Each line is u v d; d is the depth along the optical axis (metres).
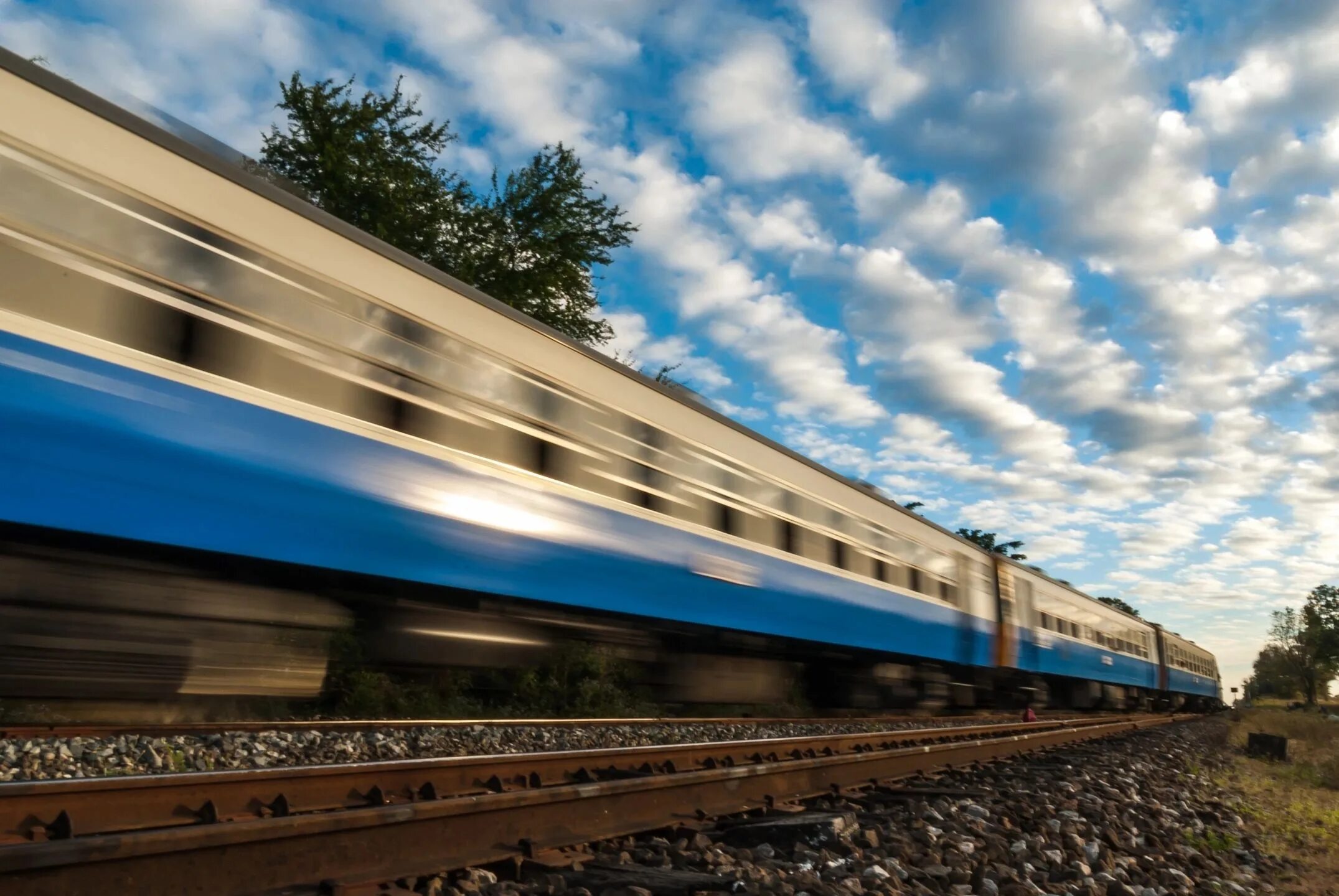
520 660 7.99
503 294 19.38
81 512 4.79
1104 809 6.62
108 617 5.41
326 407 5.98
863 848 4.66
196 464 5.25
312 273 6.04
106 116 5.16
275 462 5.64
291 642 6.34
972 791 6.64
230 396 5.47
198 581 5.83
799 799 5.77
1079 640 22.62
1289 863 5.91
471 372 7.03
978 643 16.23
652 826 4.55
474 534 6.80
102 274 5.00
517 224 19.78
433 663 7.23
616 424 8.41
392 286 6.54
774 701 11.72
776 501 10.72
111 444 4.90
